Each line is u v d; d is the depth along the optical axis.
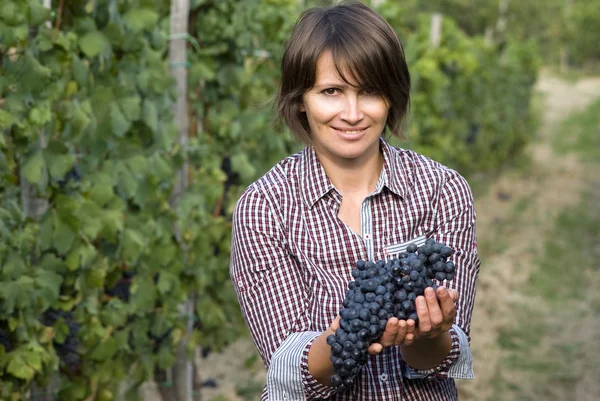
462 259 1.91
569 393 5.38
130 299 3.75
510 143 13.72
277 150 4.81
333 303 1.82
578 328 6.62
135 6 3.60
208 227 4.41
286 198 1.90
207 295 4.40
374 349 1.61
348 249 1.85
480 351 6.06
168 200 4.13
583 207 11.04
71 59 3.27
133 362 3.93
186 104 4.13
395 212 1.89
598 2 38.38
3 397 3.03
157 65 3.75
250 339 5.91
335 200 1.87
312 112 1.81
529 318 6.82
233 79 4.50
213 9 4.30
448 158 10.34
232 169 4.55
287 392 1.77
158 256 3.83
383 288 1.59
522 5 35.19
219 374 5.34
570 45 37.69
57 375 3.47
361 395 1.84
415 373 1.82
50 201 3.26
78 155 3.45
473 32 31.28
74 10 3.36
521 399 5.25
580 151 15.80
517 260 8.49
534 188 12.29
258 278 1.89
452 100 10.42
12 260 2.98
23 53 3.03
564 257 8.63
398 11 7.17
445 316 1.61
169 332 4.02
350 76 1.75
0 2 2.94
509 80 13.27
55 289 3.21
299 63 1.79
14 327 3.00
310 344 1.73
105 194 3.42
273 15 4.86
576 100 25.44
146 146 3.79
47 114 3.04
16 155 3.12
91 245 3.33
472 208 1.96
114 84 3.53
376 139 1.83
